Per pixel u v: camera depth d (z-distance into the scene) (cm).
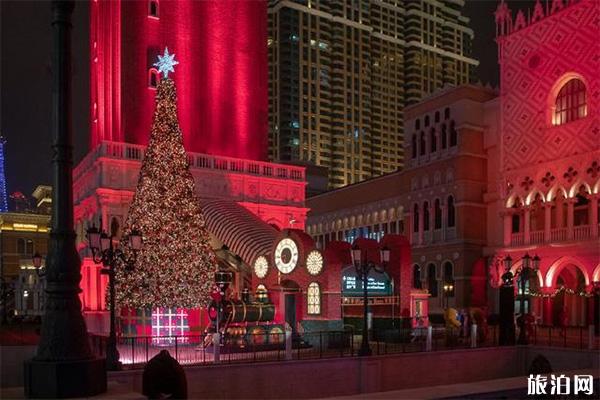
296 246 2988
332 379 2120
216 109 4484
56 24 1134
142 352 2388
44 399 1050
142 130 4103
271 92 12225
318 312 2864
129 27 4128
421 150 5222
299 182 4359
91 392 1085
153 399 1103
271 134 12156
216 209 3697
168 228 2733
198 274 2770
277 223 4253
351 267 3127
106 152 3578
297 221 4341
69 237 1125
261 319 2606
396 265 3145
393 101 13562
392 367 2259
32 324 4269
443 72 14312
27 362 1084
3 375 1706
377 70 13350
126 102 4059
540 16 4278
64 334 1091
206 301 2786
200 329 3050
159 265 2681
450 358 2427
